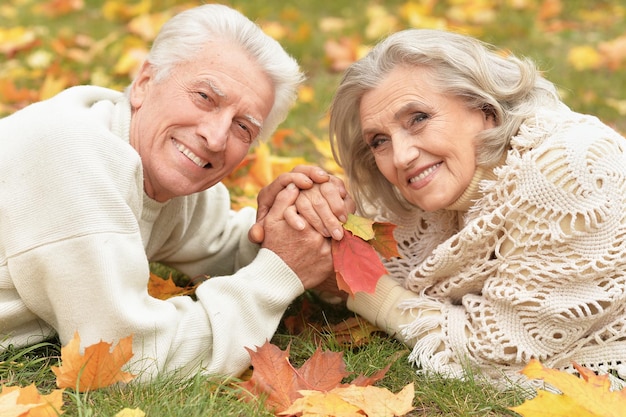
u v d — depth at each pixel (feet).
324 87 16.16
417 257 8.75
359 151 8.67
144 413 6.14
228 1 21.84
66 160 6.89
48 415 6.14
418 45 7.60
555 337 7.48
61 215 6.81
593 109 15.02
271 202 8.12
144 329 6.92
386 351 7.91
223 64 7.41
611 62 17.47
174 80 7.45
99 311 6.82
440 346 7.79
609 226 7.16
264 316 7.64
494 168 7.71
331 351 7.29
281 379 6.86
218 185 9.30
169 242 8.81
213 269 9.32
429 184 7.73
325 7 22.58
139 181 7.29
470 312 7.68
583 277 7.22
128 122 7.67
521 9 22.02
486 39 19.07
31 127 7.19
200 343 7.27
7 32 17.46
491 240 7.60
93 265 6.77
